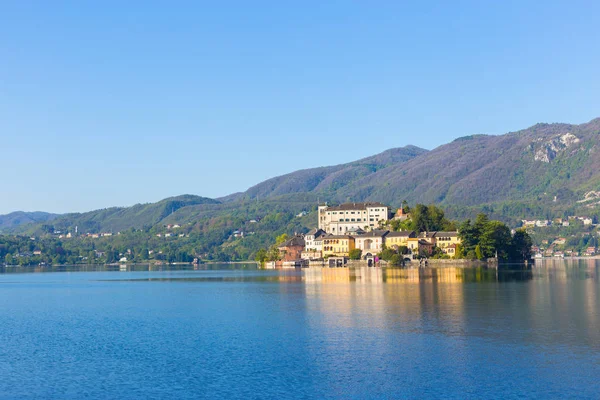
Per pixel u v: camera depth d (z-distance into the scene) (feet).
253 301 604.08
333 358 336.08
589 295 580.71
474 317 448.65
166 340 399.65
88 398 284.20
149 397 282.77
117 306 612.70
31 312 579.48
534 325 412.98
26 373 325.42
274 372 313.12
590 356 329.11
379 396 275.18
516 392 275.59
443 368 312.09
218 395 281.95
